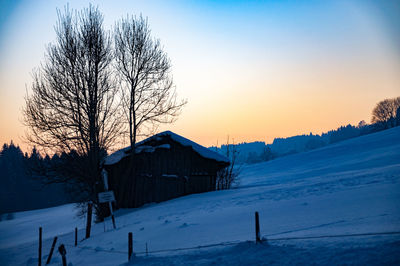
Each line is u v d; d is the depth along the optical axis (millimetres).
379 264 3857
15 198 90312
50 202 89812
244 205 13875
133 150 24453
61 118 22594
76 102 22781
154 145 26672
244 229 8383
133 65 24500
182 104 25547
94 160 23094
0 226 42812
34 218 47625
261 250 5523
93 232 16344
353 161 50625
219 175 30875
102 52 23438
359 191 11844
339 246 4836
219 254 5910
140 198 24969
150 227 12336
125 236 11617
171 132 27922
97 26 23438
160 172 26016
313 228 6891
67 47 22578
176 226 11070
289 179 40000
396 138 73188
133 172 25312
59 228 30859
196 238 8414
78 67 22844
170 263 6109
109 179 25734
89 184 24234
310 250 4953
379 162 41844
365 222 6496
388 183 12984
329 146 95562
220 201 17469
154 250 7961
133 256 7191
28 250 15555
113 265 7379
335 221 7258
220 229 9078
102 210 24016
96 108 23188
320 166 55781
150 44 24844
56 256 11625
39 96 22281
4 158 107312
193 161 27703
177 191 26297
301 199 12531
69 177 24062
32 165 23453
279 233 6957
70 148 23094
